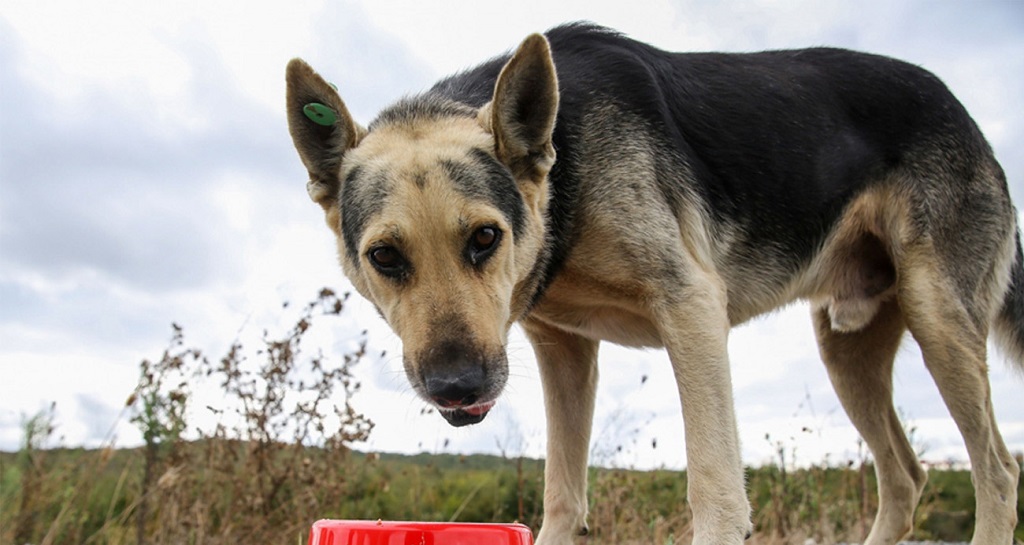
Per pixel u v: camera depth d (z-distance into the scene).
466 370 0.82
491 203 0.88
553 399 1.12
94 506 1.57
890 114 1.17
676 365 0.98
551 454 1.12
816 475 1.94
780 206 1.11
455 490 1.87
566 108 1.00
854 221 1.17
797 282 1.15
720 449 0.95
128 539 1.50
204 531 1.41
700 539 0.92
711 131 1.08
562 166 0.98
